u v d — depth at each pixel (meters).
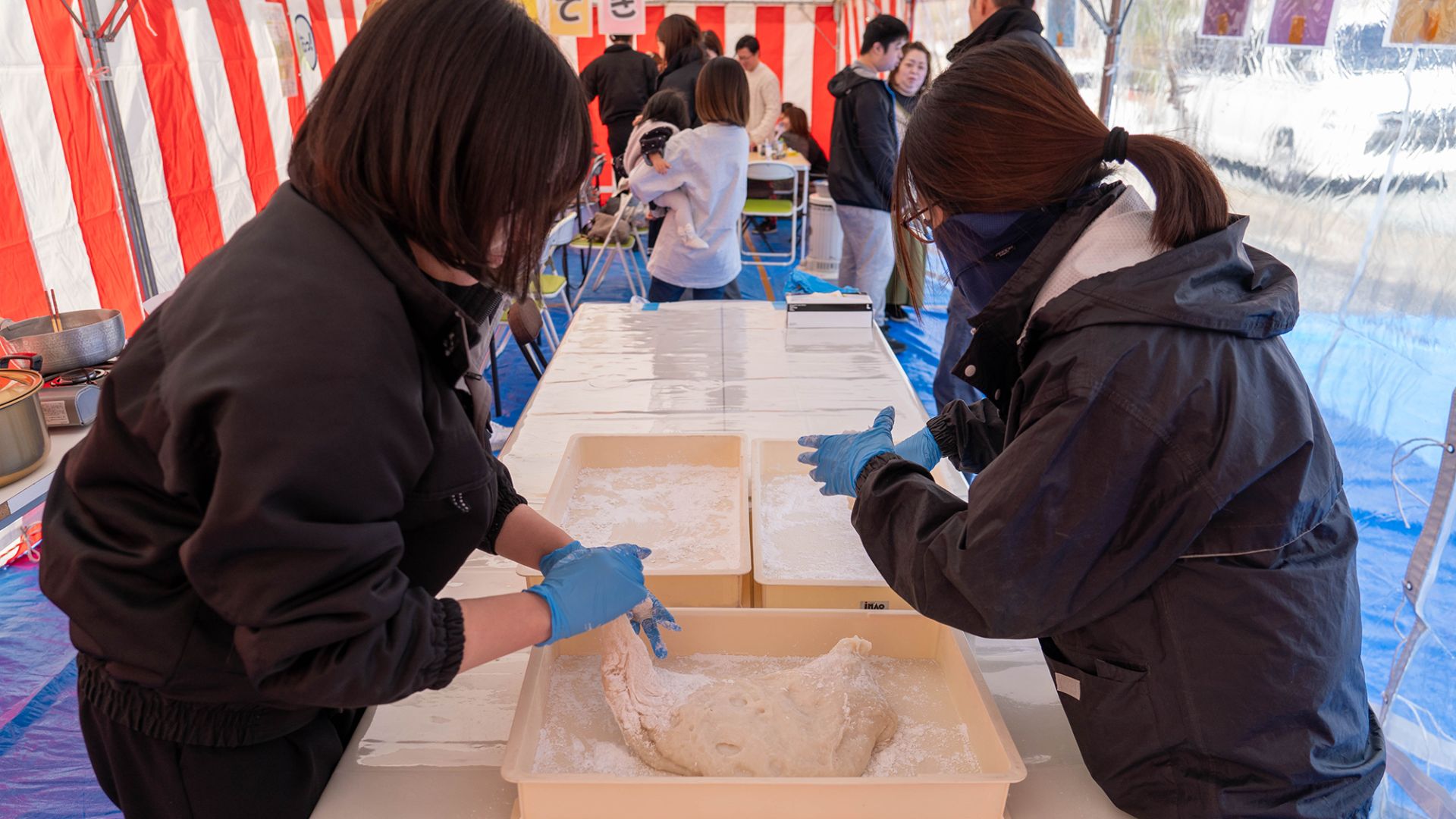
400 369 0.68
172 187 3.75
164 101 3.69
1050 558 0.77
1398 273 1.73
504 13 0.66
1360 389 1.86
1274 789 0.81
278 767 0.87
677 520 1.42
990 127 0.83
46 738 2.06
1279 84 2.12
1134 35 2.82
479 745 1.00
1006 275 0.90
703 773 0.91
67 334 1.83
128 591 0.73
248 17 4.34
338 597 0.65
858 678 1.02
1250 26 2.19
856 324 2.45
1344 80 1.89
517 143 0.64
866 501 0.94
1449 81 1.59
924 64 4.42
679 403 2.00
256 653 0.64
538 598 0.85
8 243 2.83
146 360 0.68
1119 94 2.95
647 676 1.01
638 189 3.51
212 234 4.05
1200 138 2.49
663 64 6.48
